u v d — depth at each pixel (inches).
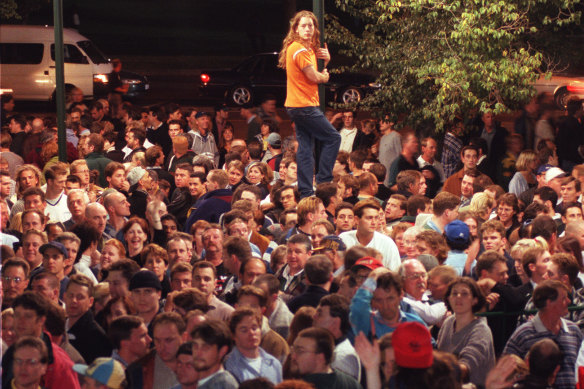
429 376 185.3
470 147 488.7
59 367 222.1
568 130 587.5
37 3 1187.9
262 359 226.1
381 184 460.4
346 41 665.0
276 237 366.6
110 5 1899.6
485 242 329.4
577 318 279.0
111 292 270.1
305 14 386.3
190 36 1707.7
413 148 518.3
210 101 1116.5
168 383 229.1
